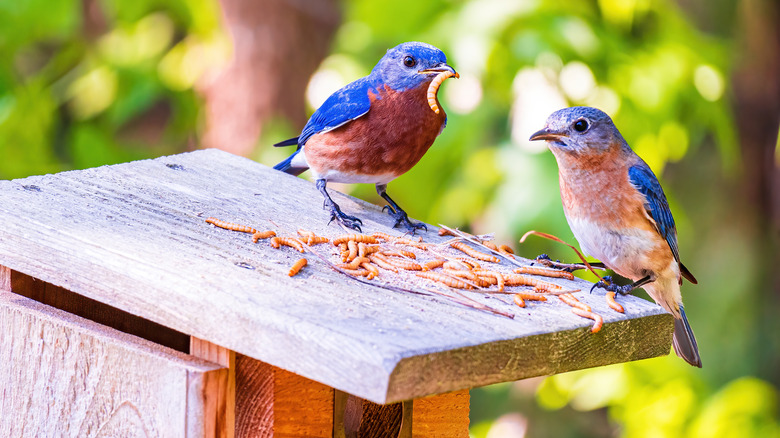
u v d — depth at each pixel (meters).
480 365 5.82
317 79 13.72
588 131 8.52
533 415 16.19
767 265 16.61
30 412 7.18
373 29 13.84
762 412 14.65
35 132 15.26
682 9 16.72
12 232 7.30
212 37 15.46
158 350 6.64
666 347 7.05
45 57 17.88
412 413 7.33
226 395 6.44
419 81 9.02
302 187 9.28
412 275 7.07
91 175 8.69
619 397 14.31
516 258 8.06
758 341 16.28
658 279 8.85
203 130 15.55
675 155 13.45
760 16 16.59
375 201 13.84
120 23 15.79
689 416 14.52
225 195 8.61
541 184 12.56
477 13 12.84
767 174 16.75
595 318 6.53
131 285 6.67
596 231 8.78
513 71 12.69
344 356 5.57
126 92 15.40
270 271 6.77
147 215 7.71
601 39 12.94
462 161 13.09
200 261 6.78
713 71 13.53
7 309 7.26
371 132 9.12
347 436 7.36
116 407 6.72
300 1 15.40
